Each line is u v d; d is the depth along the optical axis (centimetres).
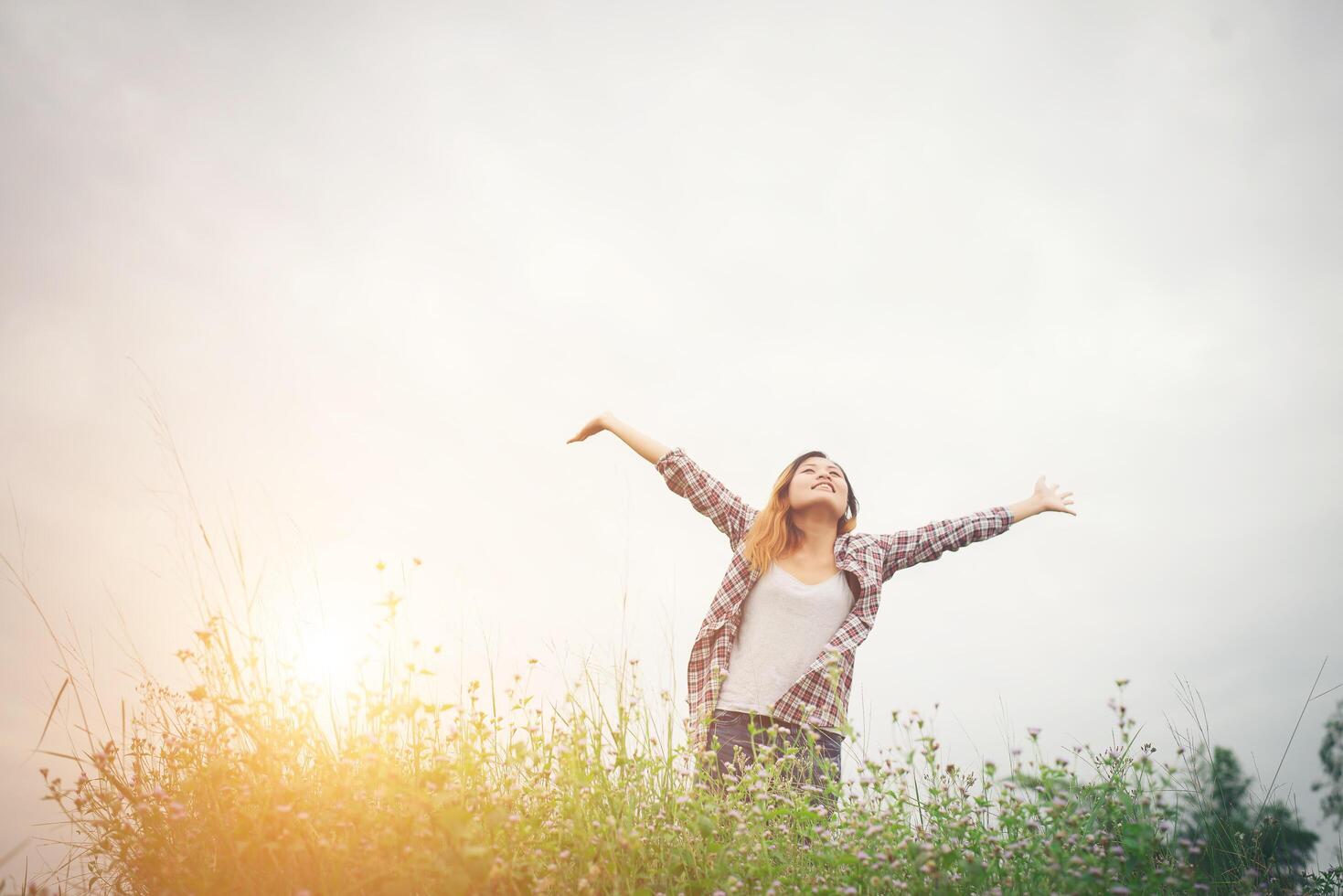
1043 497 524
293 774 290
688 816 307
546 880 269
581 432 545
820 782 392
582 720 310
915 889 283
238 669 292
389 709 273
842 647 441
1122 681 316
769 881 287
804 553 488
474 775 286
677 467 516
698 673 463
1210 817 353
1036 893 284
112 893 306
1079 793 305
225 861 278
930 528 511
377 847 262
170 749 305
